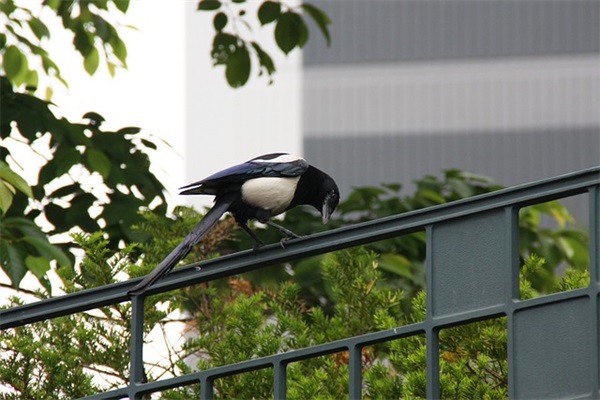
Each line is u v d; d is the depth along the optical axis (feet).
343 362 36.68
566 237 49.90
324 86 160.35
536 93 155.33
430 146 156.15
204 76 160.04
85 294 26.76
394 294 38.24
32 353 34.86
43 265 40.37
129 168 50.37
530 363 23.06
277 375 25.08
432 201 50.70
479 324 34.24
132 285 26.61
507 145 153.89
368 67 161.07
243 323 35.70
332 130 159.43
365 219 50.49
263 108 160.45
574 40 156.87
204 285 40.60
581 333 22.72
